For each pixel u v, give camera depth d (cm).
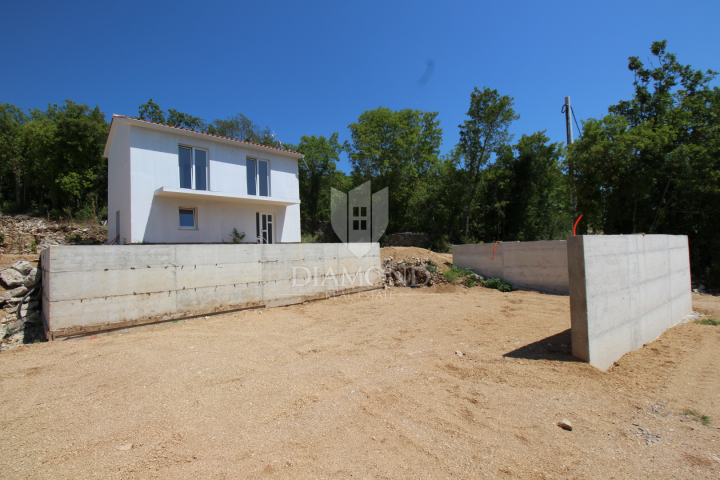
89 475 261
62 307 656
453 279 1405
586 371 468
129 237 1302
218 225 1512
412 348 608
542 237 3005
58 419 352
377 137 3150
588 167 1441
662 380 465
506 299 1124
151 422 345
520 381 447
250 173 1630
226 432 326
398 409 376
